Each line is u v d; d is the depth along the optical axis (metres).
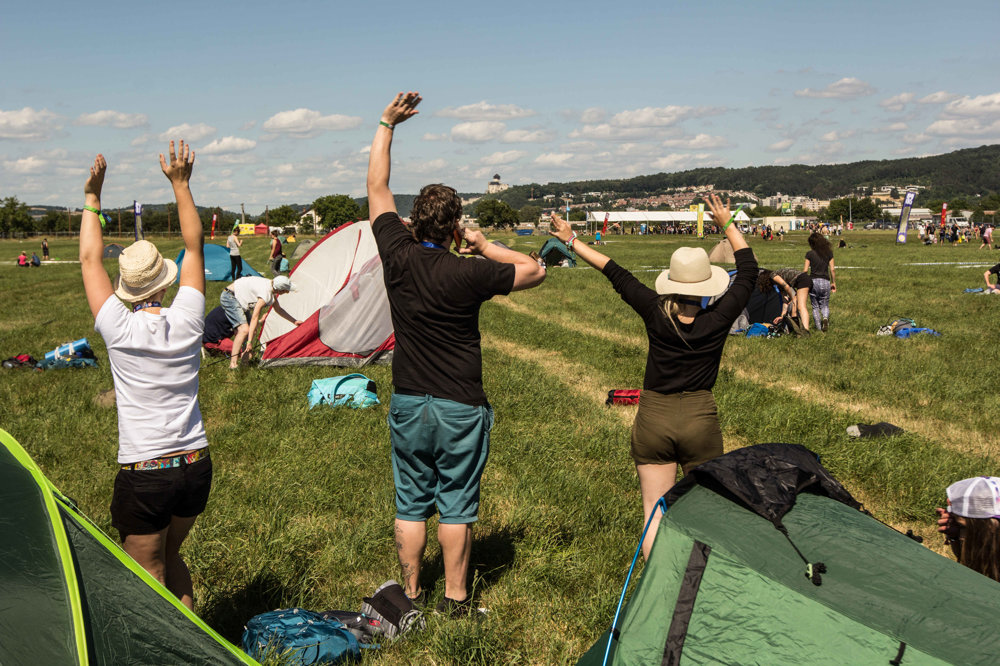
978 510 3.08
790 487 2.88
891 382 9.32
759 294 14.05
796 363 10.60
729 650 2.36
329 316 10.91
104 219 3.30
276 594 4.16
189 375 3.19
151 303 3.24
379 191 3.92
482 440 3.67
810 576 2.44
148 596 2.64
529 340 13.16
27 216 109.44
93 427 7.40
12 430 7.30
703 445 3.96
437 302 3.49
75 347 11.01
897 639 2.20
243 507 5.37
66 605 2.27
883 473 6.14
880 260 34.53
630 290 4.09
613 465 6.35
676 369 3.93
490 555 4.65
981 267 28.97
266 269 30.34
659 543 2.69
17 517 2.36
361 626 3.66
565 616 3.98
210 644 2.72
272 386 9.42
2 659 2.04
